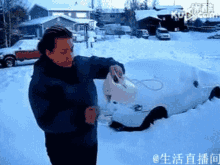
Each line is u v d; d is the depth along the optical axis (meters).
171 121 4.34
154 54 17.12
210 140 3.72
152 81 4.65
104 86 1.83
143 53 17.61
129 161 3.27
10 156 3.52
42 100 1.45
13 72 11.52
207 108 4.89
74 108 1.47
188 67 5.36
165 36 39.50
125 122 4.13
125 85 1.81
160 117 4.40
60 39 1.44
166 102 4.39
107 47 20.50
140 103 4.15
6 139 4.10
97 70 1.77
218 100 5.35
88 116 1.46
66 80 1.51
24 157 3.49
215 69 11.61
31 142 4.00
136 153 3.47
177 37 42.94
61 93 1.48
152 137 3.94
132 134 4.08
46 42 1.45
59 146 1.59
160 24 48.34
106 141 3.85
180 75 5.07
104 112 3.91
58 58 1.47
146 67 5.29
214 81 5.48
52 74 1.47
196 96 5.04
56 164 1.64
